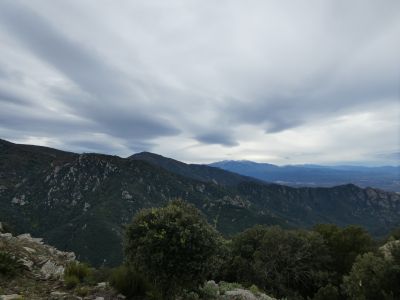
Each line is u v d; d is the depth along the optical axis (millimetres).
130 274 9305
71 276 9219
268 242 30469
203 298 10789
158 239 9414
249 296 12555
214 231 10430
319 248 31406
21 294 7793
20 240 13148
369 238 34594
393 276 20250
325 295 23531
